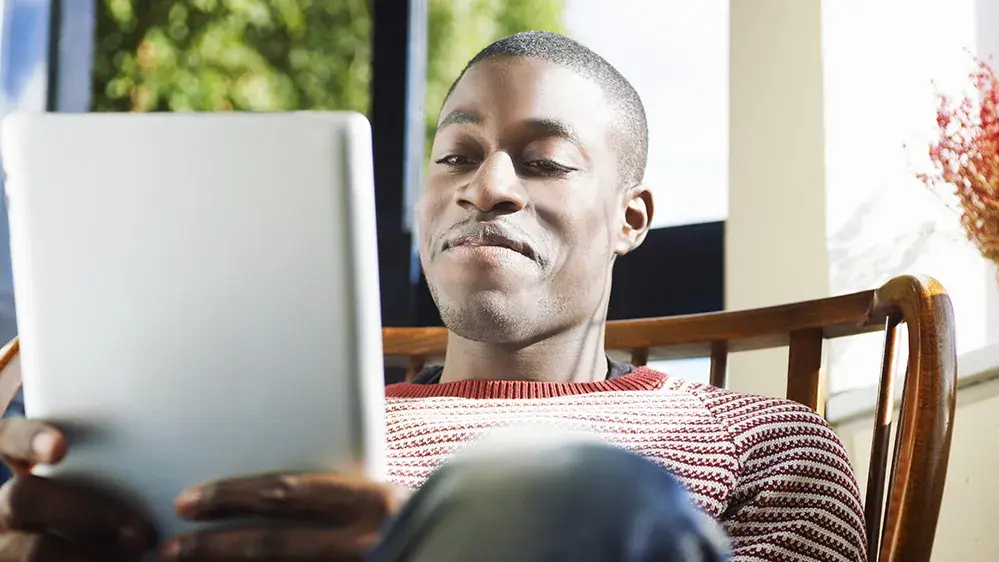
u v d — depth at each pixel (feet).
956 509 5.33
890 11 6.33
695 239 7.28
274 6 9.27
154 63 9.40
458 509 1.17
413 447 3.87
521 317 3.99
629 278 7.49
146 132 2.21
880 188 6.22
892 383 3.92
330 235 2.16
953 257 6.12
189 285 2.19
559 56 4.22
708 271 7.23
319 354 2.16
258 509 2.03
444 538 1.15
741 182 6.68
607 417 3.95
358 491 2.03
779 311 4.46
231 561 1.98
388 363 5.10
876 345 6.15
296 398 2.16
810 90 6.39
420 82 8.68
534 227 4.00
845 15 6.36
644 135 4.43
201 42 9.38
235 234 2.18
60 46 9.26
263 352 2.17
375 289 2.21
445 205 4.06
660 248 7.40
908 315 3.70
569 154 4.08
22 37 9.17
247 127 2.19
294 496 2.02
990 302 6.11
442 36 8.66
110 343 2.21
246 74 9.30
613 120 4.24
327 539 1.99
